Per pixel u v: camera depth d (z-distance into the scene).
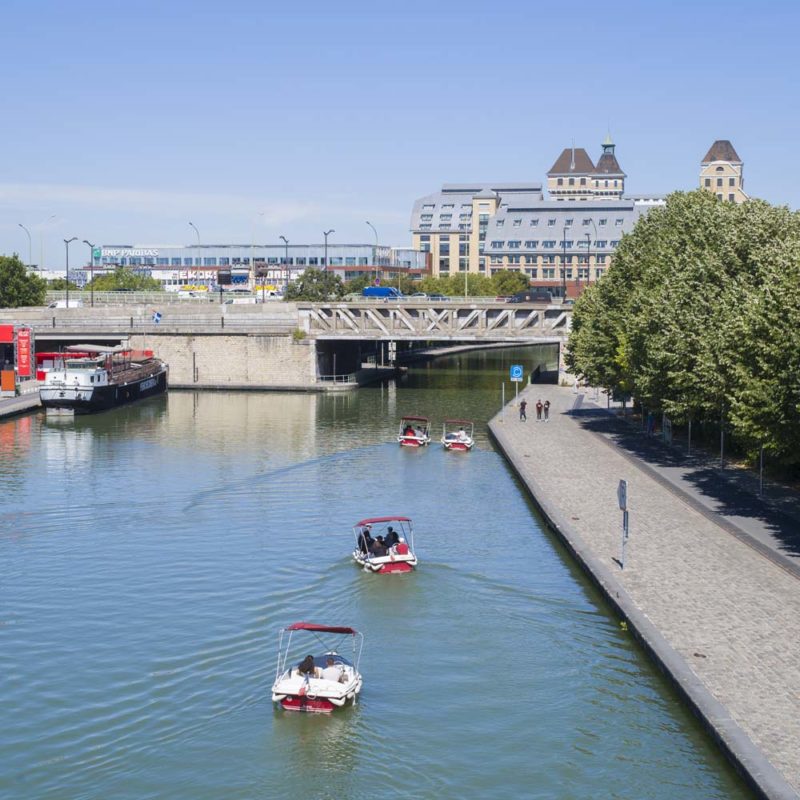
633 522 57.53
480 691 38.12
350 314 149.38
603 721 35.47
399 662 40.84
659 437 91.88
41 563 55.09
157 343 152.12
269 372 149.75
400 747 34.22
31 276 196.50
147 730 35.78
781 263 62.38
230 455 88.88
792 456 57.53
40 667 41.06
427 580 50.75
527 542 57.66
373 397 136.25
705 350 67.25
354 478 77.88
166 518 64.88
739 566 48.34
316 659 39.69
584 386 133.38
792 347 55.22
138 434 102.12
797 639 38.59
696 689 34.31
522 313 169.62
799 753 29.86
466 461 85.38
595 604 46.56
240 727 35.84
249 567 53.72
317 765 33.19
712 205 89.81
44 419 114.44
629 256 97.75
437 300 167.38
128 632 44.72
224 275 180.00
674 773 32.03
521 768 32.81
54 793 31.94
